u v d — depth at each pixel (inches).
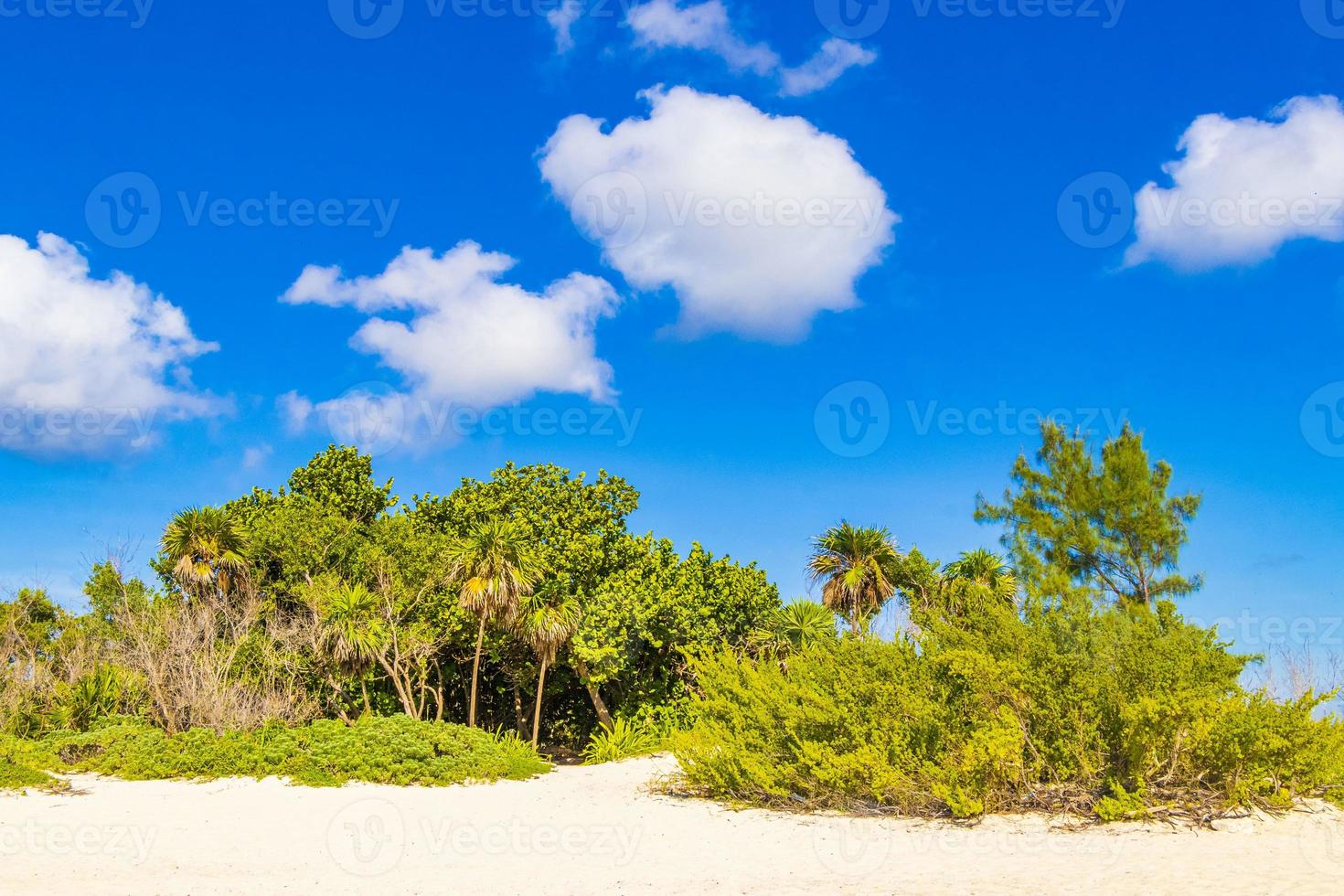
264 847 492.7
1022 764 499.5
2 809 601.9
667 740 716.7
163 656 972.6
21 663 964.6
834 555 1261.1
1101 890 343.9
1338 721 491.2
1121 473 917.2
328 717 1153.4
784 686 591.2
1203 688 483.8
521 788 740.0
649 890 378.0
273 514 1268.5
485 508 1300.4
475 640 1244.5
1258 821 453.4
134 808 615.8
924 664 556.7
